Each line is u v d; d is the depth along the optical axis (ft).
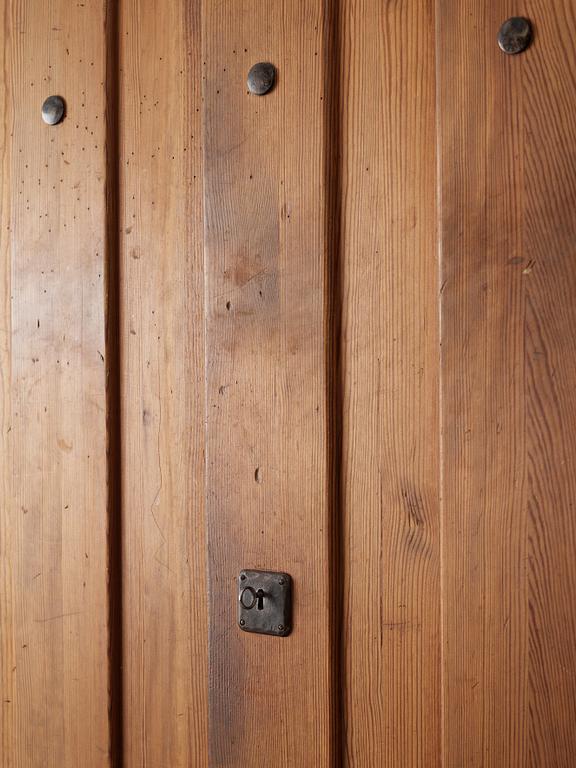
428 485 2.83
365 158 2.94
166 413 3.35
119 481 3.46
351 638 2.95
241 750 3.11
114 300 3.45
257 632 3.08
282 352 3.06
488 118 2.69
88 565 3.48
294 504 3.03
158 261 3.36
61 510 3.55
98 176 3.44
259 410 3.10
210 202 3.20
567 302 2.58
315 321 2.99
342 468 2.98
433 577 2.81
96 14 3.45
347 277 2.97
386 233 2.90
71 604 3.52
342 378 2.98
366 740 2.92
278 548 3.05
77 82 3.50
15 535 3.68
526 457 2.63
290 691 3.02
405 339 2.87
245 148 3.13
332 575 2.97
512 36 2.63
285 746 3.03
